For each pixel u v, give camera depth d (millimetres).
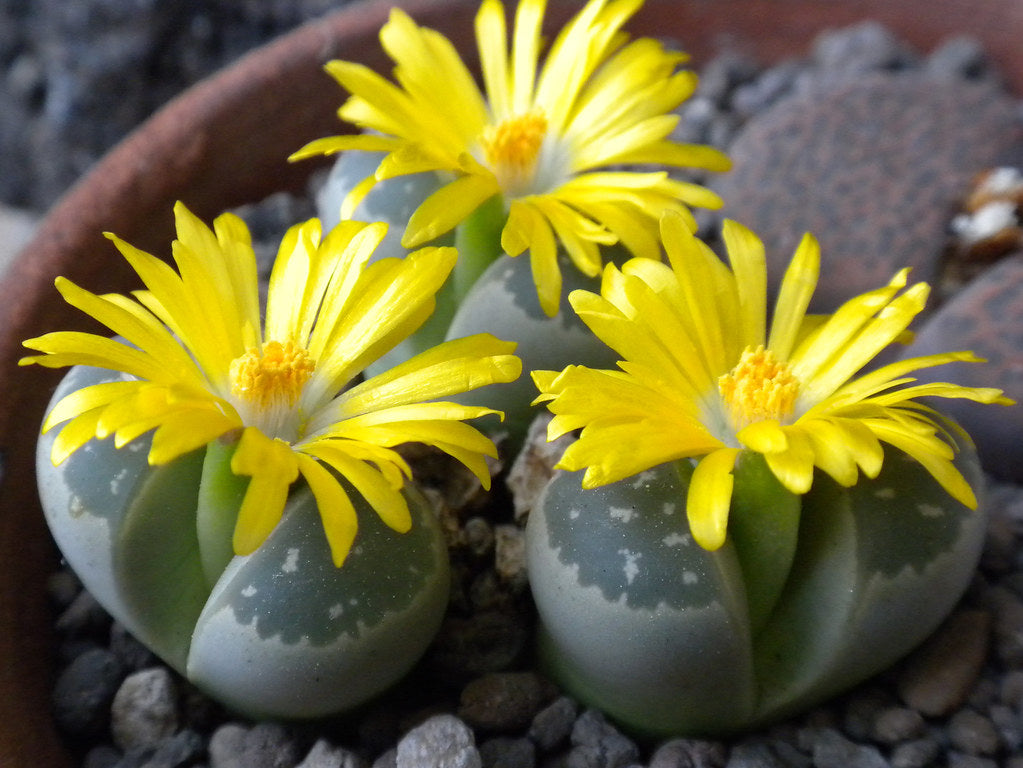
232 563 157
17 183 284
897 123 208
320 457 155
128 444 159
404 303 161
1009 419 186
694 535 150
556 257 168
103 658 171
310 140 209
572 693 167
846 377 161
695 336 161
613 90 177
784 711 164
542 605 158
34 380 178
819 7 226
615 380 156
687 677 156
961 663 169
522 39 180
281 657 155
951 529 158
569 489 158
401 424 156
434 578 158
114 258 189
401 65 177
